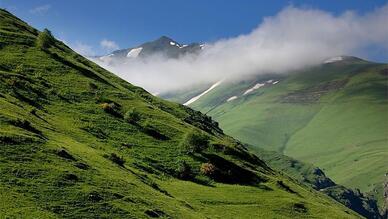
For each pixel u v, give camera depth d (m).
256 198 89.50
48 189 48.72
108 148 82.94
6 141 55.38
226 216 73.56
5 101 77.94
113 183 58.06
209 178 92.56
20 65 108.56
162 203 60.41
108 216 48.59
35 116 78.69
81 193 50.62
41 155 55.94
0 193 44.06
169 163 90.62
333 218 92.44
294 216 86.56
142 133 100.38
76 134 81.69
